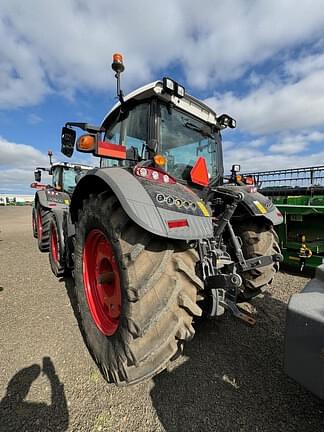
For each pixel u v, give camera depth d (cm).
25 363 166
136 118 202
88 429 120
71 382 150
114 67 183
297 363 95
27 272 364
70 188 628
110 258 164
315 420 123
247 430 118
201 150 233
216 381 150
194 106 213
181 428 120
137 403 135
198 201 152
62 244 314
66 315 233
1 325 215
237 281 145
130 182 139
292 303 100
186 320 130
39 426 121
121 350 132
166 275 130
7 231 838
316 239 330
